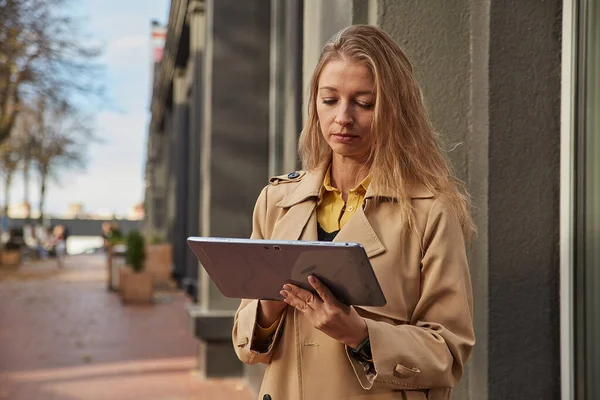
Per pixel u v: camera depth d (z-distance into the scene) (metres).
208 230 7.97
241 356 2.10
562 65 3.04
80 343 10.57
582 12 3.00
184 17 14.02
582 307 2.97
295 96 5.55
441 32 3.19
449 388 2.04
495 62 3.02
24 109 26.88
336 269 1.70
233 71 8.04
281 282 1.84
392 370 1.83
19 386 7.64
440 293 1.93
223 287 1.97
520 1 3.04
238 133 8.04
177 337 11.30
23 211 64.25
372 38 1.98
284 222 2.09
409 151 1.97
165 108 24.92
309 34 4.03
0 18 18.14
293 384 1.98
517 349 3.01
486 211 3.00
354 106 1.97
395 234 1.96
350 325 1.80
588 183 2.99
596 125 3.00
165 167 26.47
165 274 20.14
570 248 2.97
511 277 3.00
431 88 3.17
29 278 24.91
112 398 7.06
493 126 3.01
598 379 2.96
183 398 7.00
